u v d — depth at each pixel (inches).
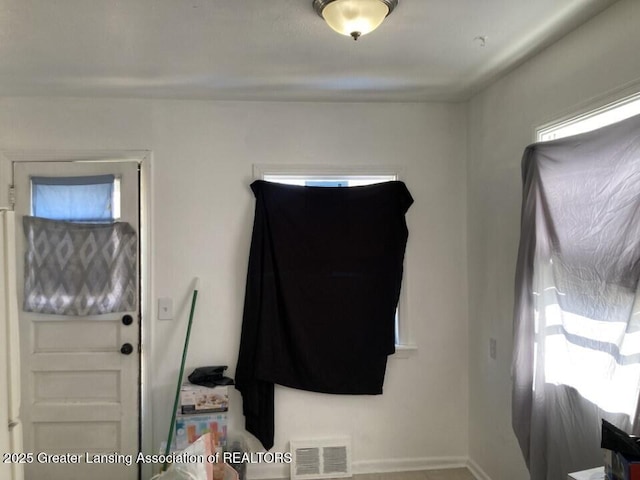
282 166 113.3
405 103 115.8
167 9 65.8
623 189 61.6
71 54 82.4
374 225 112.7
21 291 107.0
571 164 70.8
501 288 99.3
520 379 80.6
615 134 62.5
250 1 63.6
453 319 116.6
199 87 102.2
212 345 111.9
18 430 47.6
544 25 72.7
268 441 109.5
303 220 111.9
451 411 116.3
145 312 110.3
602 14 68.4
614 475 51.3
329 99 112.4
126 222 109.2
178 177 111.3
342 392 111.4
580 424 69.1
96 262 108.5
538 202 78.1
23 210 107.7
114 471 108.4
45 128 108.3
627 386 60.5
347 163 114.8
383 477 111.7
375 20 64.1
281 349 110.7
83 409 108.3
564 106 77.4
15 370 47.4
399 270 112.8
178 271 111.3
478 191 109.8
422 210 116.3
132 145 110.1
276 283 111.2
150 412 109.7
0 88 101.7
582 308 68.8
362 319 111.9
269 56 84.4
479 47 81.1
